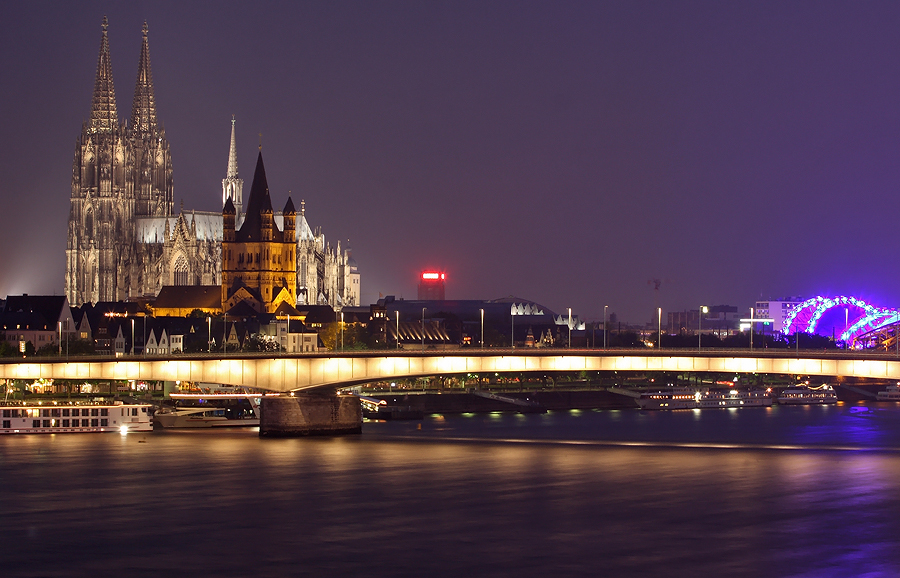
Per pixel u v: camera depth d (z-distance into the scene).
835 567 120.88
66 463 184.00
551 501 152.38
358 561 123.56
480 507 148.75
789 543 130.00
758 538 132.25
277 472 175.50
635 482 166.62
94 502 152.62
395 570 120.31
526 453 199.00
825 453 199.62
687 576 117.81
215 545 130.12
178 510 147.50
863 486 162.50
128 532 136.12
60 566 122.31
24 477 170.50
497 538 132.62
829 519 141.25
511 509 147.50
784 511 145.75
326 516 143.75
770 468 179.62
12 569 121.38
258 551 127.56
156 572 120.12
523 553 126.31
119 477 170.62
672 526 137.88
